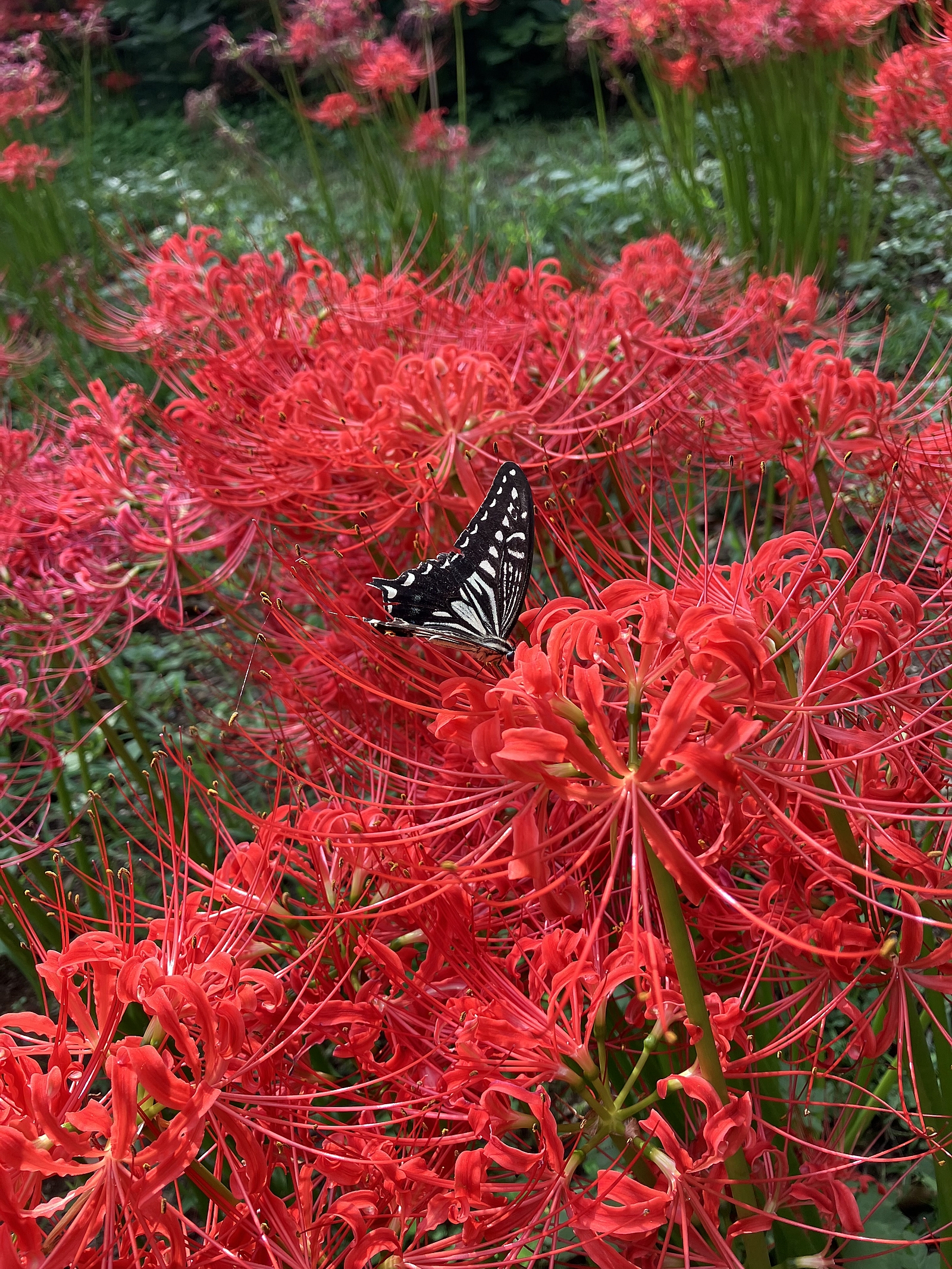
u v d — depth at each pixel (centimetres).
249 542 63
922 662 46
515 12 217
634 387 60
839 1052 52
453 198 154
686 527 45
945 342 106
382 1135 38
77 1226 32
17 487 67
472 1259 37
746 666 34
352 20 134
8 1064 33
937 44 92
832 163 129
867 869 37
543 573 71
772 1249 49
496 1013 36
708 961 42
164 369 68
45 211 160
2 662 64
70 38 235
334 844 39
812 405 53
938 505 51
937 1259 51
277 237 157
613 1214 35
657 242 75
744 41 117
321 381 58
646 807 33
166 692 88
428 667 42
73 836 68
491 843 38
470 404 54
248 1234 36
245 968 39
